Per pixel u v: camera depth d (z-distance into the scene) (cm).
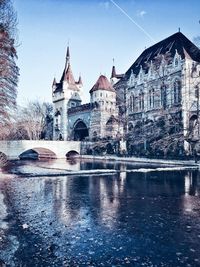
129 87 8006
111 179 2936
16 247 1029
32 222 1343
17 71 3512
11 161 5966
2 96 3350
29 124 9194
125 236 1144
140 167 4319
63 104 10075
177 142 5559
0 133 3775
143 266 879
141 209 1603
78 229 1237
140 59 8531
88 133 8612
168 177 3053
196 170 3709
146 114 7162
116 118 7906
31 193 2109
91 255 962
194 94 5928
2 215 1462
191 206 1669
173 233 1177
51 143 7269
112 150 7512
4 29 2933
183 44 6644
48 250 1004
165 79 6644
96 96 8238
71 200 1862
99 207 1656
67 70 10581
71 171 3634
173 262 905
